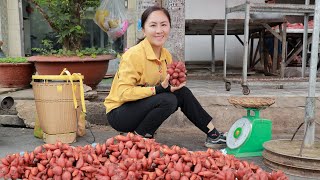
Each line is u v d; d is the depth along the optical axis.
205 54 7.34
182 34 4.42
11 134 3.87
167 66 2.88
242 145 3.07
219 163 1.73
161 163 1.68
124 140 1.86
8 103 4.09
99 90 4.93
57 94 3.36
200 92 4.61
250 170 1.65
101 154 1.82
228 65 7.37
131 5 6.46
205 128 3.29
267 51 6.61
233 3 7.16
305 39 5.10
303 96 4.21
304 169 2.62
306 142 2.90
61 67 4.41
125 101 3.00
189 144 3.48
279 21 5.28
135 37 6.58
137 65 2.93
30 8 7.53
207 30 6.25
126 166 1.65
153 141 1.91
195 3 7.11
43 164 1.70
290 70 6.15
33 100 4.51
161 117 2.94
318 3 2.76
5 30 7.03
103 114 4.25
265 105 3.03
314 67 2.82
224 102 4.19
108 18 5.26
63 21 4.77
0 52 6.06
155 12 2.89
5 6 7.01
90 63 4.47
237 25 5.65
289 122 4.15
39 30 7.63
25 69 5.22
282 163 2.71
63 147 1.79
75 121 3.52
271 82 4.37
